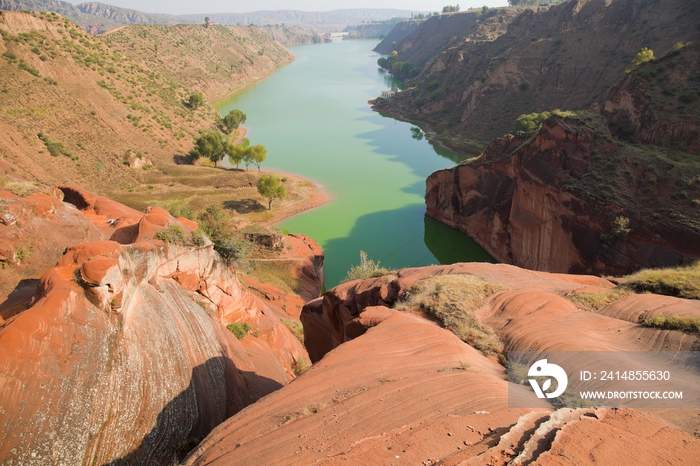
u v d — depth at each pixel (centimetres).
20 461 1023
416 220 7281
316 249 5806
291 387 1201
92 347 1330
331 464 784
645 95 4881
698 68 4762
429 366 1211
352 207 7769
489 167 5919
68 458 1132
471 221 6425
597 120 4775
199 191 7725
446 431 844
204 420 1686
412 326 1494
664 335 1302
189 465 1036
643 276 1944
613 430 755
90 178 7006
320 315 2859
